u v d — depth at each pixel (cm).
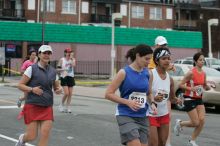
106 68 5144
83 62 5050
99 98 2212
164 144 733
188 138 1091
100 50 5141
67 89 1506
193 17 7225
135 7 6556
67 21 5953
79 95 2338
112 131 1175
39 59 779
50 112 773
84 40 5047
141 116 638
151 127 706
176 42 5606
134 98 633
